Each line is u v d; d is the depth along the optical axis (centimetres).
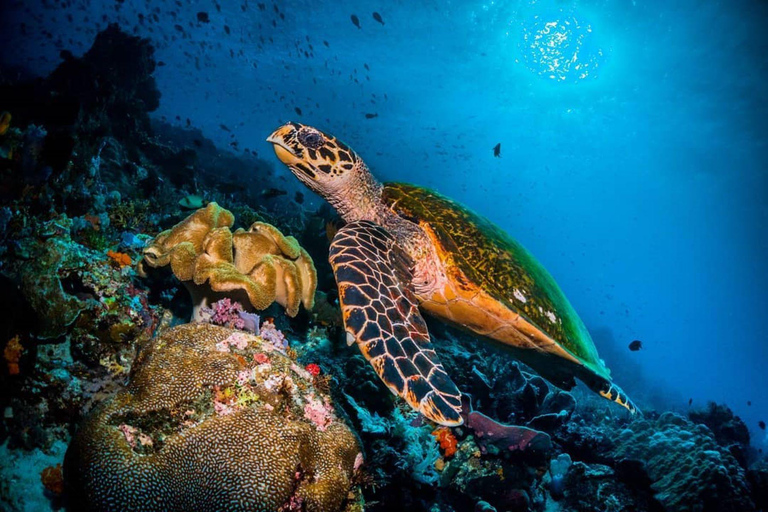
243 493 45
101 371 59
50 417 54
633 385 425
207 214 74
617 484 98
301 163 85
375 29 616
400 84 797
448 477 85
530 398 110
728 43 435
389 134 1064
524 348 86
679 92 552
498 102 768
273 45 736
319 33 657
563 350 81
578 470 96
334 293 116
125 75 215
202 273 65
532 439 89
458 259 82
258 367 55
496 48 606
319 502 50
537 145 918
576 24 512
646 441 121
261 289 68
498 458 90
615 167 917
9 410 51
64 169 95
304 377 60
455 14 551
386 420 81
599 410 202
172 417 49
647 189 1025
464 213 94
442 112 880
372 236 75
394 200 94
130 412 49
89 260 65
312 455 52
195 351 54
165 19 747
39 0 655
